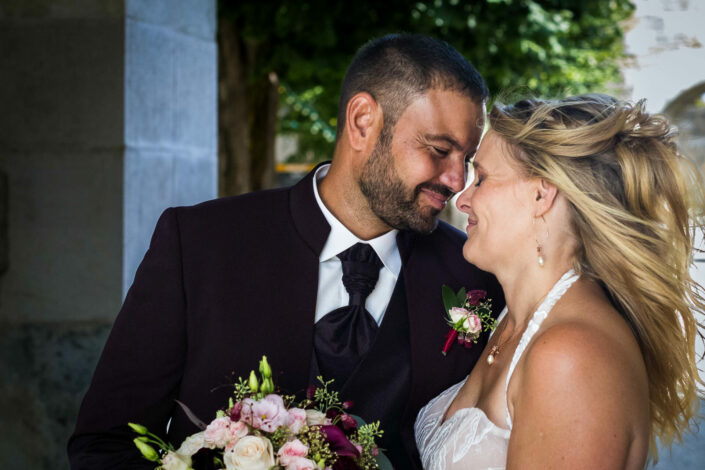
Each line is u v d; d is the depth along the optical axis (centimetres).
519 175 168
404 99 182
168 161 326
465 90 183
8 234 311
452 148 183
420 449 187
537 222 166
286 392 188
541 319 157
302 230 195
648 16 1037
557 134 163
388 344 196
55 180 306
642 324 161
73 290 307
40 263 309
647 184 161
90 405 183
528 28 675
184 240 190
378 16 660
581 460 137
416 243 207
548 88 873
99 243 303
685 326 166
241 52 754
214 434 148
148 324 184
